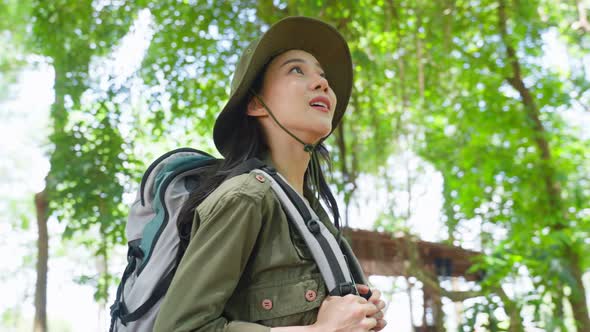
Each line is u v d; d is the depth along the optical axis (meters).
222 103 6.30
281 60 1.62
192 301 1.22
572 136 7.90
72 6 6.13
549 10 7.46
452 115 7.36
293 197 1.40
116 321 1.44
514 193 7.32
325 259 1.33
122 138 5.76
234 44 5.99
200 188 1.42
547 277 6.35
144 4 6.13
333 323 1.25
